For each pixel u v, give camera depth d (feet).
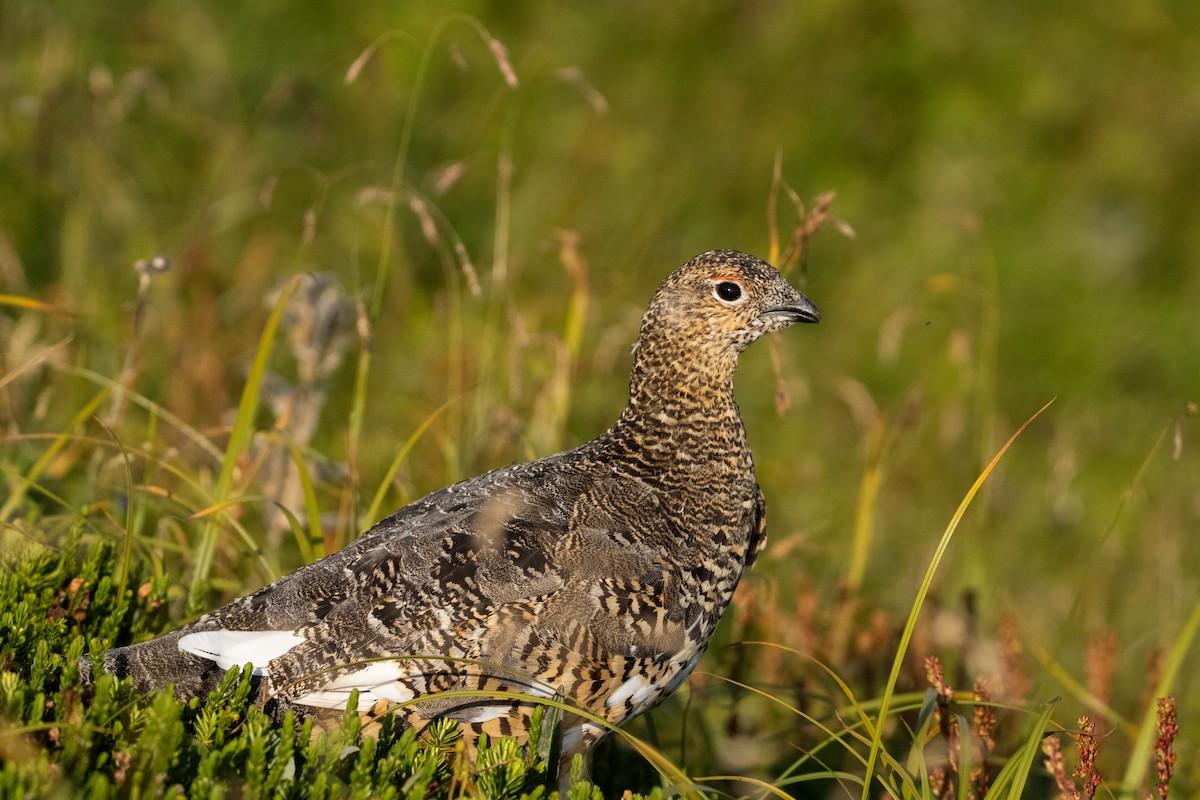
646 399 25.90
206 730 20.01
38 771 18.24
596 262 50.44
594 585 23.21
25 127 42.55
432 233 30.07
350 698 20.47
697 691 29.37
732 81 60.95
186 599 26.68
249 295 41.93
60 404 33.94
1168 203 60.18
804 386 45.14
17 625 21.67
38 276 40.55
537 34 57.67
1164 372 55.42
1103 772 30.04
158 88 43.34
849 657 31.58
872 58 61.98
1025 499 45.88
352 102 51.62
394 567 22.79
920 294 52.80
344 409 38.14
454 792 21.31
